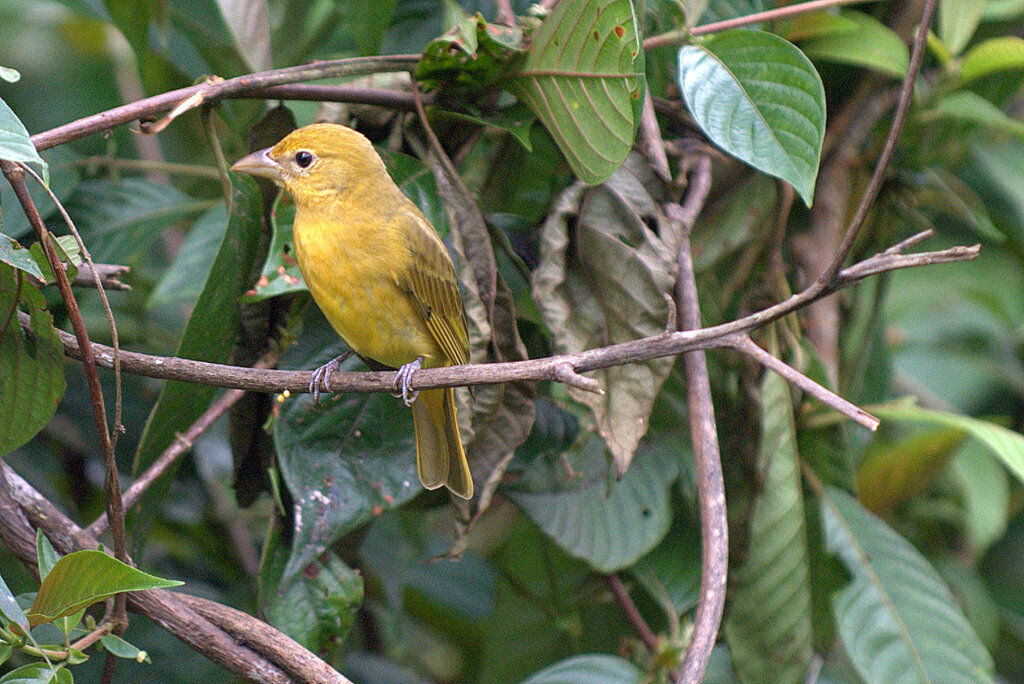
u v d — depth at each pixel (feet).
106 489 16.92
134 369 17.66
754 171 26.17
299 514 20.65
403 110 21.67
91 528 20.02
